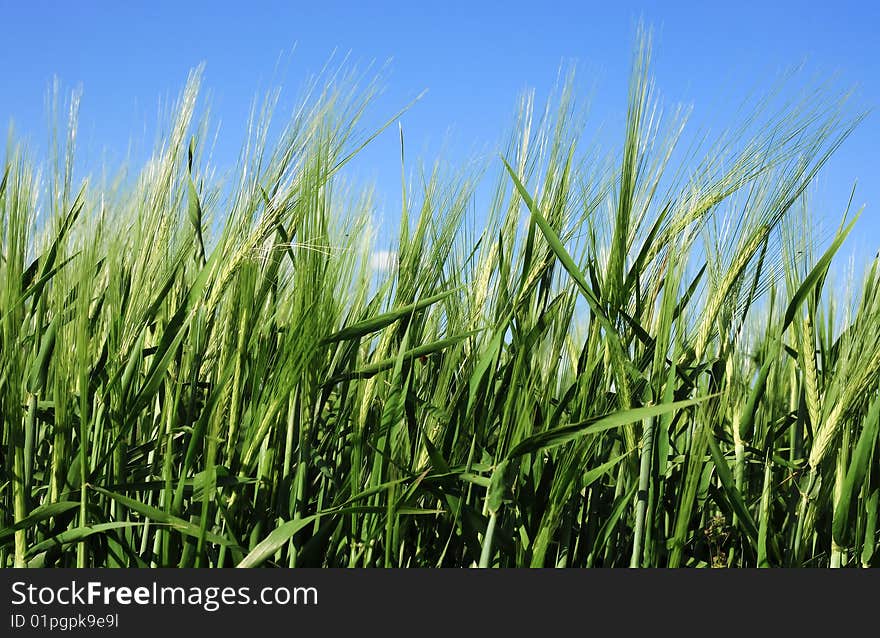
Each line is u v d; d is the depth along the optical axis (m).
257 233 1.51
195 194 1.61
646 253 1.54
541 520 1.53
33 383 1.53
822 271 1.53
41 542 1.47
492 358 1.51
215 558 1.53
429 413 1.56
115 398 1.50
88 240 1.48
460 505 1.51
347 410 1.61
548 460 1.55
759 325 1.73
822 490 1.54
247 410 1.53
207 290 1.55
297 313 1.49
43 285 1.50
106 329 1.55
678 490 1.58
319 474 1.59
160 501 1.56
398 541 1.54
